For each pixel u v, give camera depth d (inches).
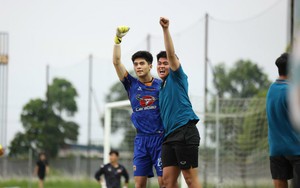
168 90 928.3
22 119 4505.4
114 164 2160.4
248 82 5098.4
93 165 3853.3
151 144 1047.6
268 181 2893.7
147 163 1062.4
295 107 299.6
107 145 2351.1
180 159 917.2
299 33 305.9
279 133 874.1
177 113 919.0
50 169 4165.8
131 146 3132.4
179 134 915.4
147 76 1045.2
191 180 921.5
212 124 2977.4
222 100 2861.7
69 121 4232.3
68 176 4020.7
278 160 895.7
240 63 5039.4
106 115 2362.2
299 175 866.1
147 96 1040.2
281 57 875.4
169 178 943.7
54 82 4325.8
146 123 1050.1
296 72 300.7
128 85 1065.5
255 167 2952.8
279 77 882.8
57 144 4306.1
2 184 4023.1
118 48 1045.8
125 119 3154.5
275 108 868.0
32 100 4542.3
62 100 4271.7
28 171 4151.1
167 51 893.8
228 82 5068.9
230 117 2970.0
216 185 2566.4
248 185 2960.1
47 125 4370.1
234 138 2984.7
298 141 865.5
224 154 2984.7
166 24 880.9
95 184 3777.1
